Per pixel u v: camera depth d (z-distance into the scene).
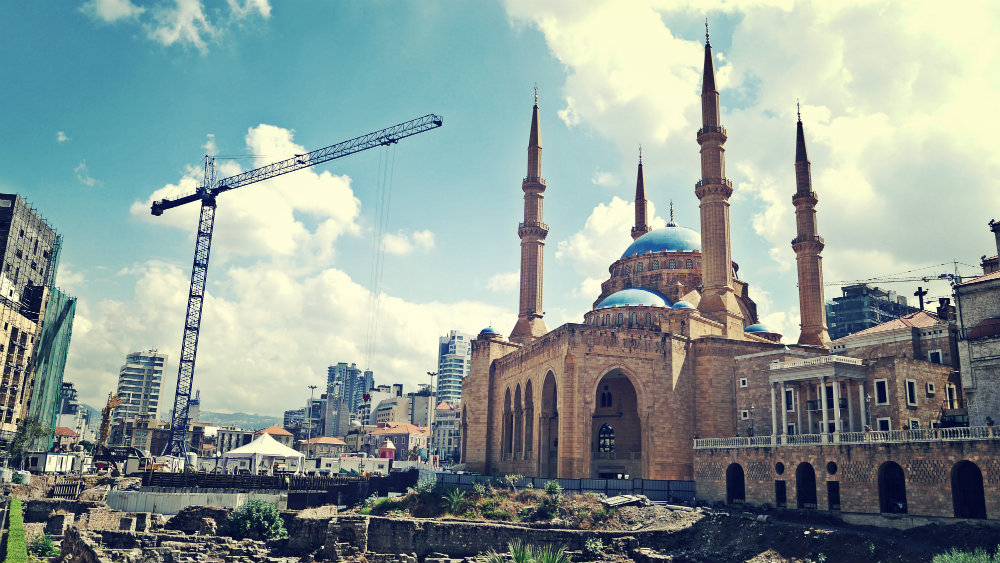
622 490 90.25
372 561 73.56
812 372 85.75
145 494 92.81
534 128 149.00
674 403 100.75
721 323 112.94
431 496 91.69
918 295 116.88
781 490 81.19
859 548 64.56
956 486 66.00
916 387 82.44
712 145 119.88
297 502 100.62
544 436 106.44
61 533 81.94
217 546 76.62
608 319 113.62
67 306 173.00
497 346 132.25
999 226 77.44
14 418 138.88
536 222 143.75
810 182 128.12
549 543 76.88
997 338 74.56
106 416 140.88
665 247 132.25
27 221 162.12
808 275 124.00
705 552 73.06
